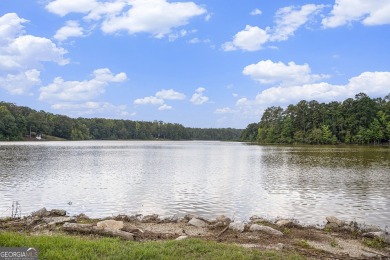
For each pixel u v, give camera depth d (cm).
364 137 12506
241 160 5909
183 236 1241
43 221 1487
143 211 1956
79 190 2614
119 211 1952
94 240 1101
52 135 17738
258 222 1556
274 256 995
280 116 16338
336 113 13288
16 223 1440
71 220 1495
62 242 1009
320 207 2095
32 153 6969
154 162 5384
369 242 1279
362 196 2456
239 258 948
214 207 2078
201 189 2722
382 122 12750
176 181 3181
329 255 1105
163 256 938
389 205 2147
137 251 963
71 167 4347
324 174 3788
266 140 15738
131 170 4125
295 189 2764
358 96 13362
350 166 4684
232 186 2900
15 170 3862
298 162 5403
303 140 13550
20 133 14988
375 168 4403
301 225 1573
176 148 11288
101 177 3403
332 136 13075
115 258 908
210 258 943
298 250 1129
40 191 2541
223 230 1355
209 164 5112
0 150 7800
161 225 1495
